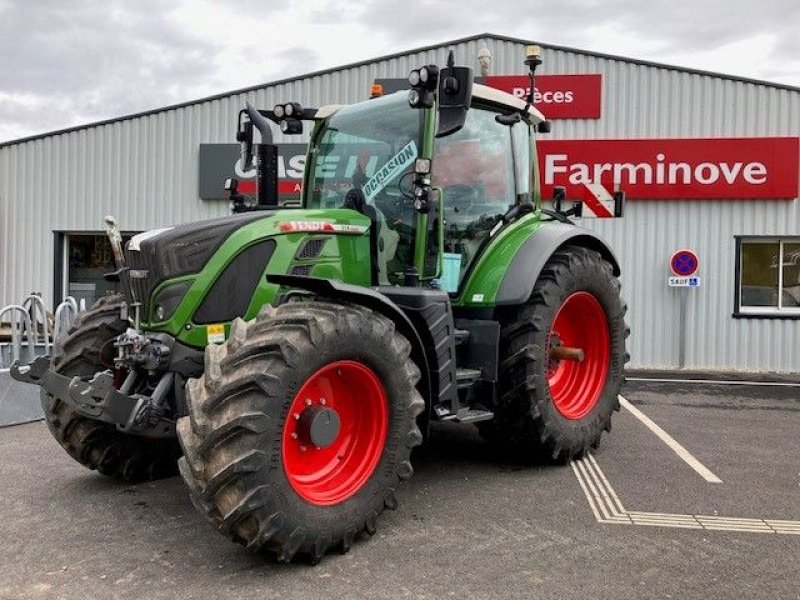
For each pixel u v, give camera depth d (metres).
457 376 4.25
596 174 10.89
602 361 5.30
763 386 8.91
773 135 10.63
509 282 4.62
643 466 4.91
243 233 3.78
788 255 10.81
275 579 3.07
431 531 3.64
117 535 3.57
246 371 2.99
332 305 3.39
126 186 12.16
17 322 6.88
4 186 12.50
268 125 4.95
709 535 3.61
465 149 4.83
